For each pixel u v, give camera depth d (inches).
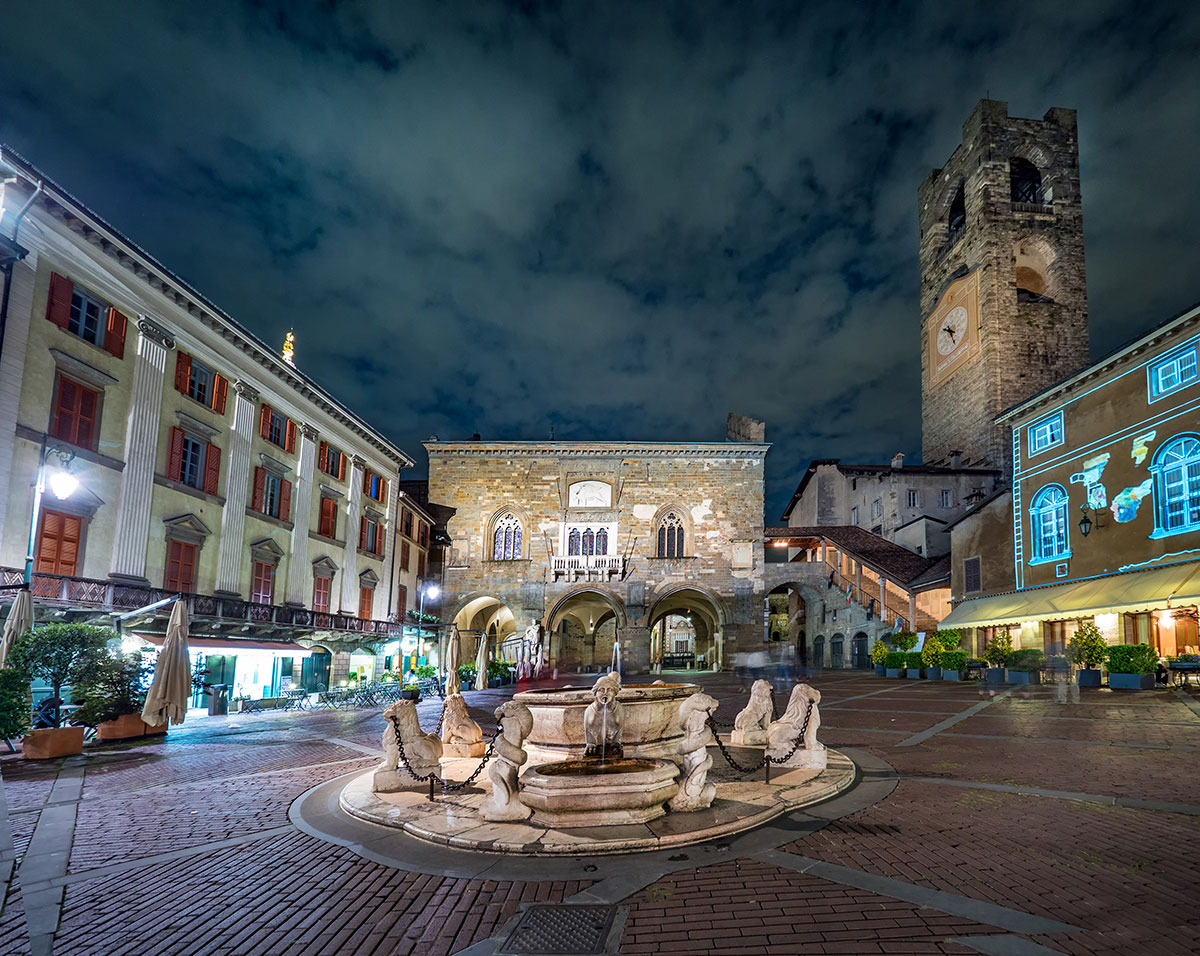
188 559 994.1
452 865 273.3
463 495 1998.0
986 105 2199.8
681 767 349.4
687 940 204.4
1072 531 1092.5
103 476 850.8
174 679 661.9
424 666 1636.3
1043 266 2220.7
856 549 1818.4
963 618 1277.1
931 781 405.1
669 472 2001.7
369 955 201.9
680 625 3144.7
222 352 1074.1
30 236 762.2
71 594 783.1
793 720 444.5
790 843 291.1
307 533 1288.1
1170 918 208.8
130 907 239.9
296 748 605.6
